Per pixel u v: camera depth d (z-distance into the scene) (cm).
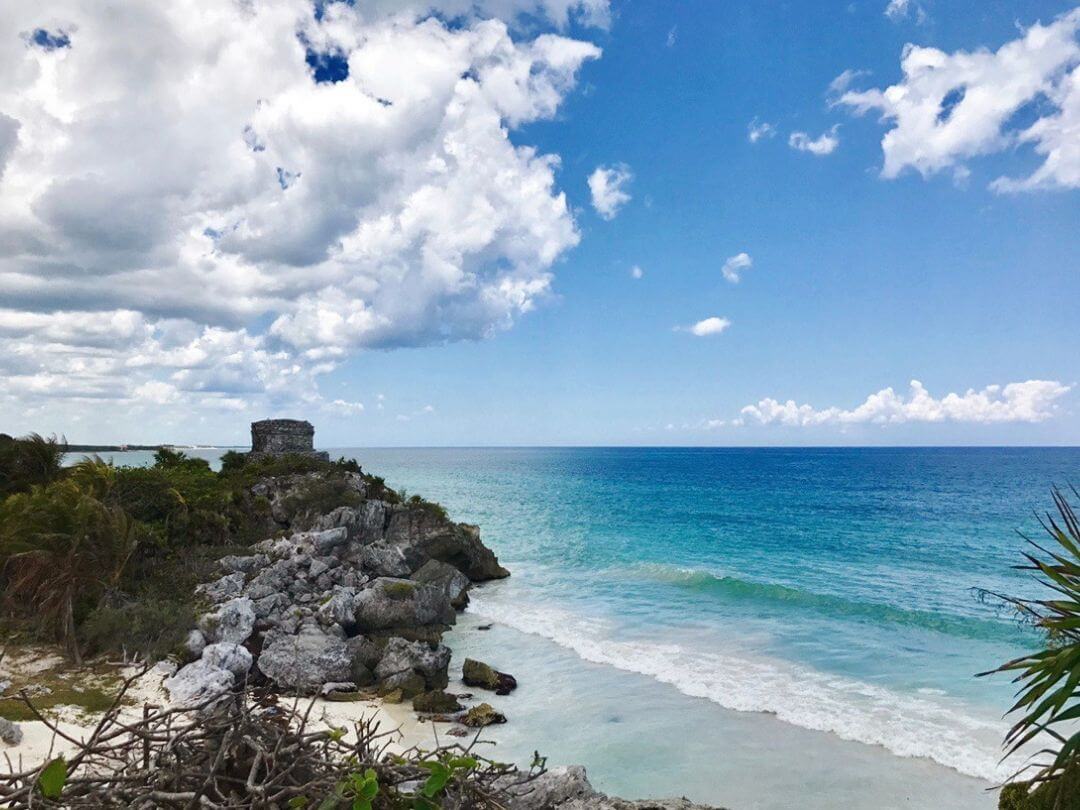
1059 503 570
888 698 2367
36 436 3941
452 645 3114
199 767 548
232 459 5906
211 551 3656
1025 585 4712
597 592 4325
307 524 4572
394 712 2273
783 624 3444
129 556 2731
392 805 533
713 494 13062
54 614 2252
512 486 15525
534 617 3628
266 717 590
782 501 11538
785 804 1689
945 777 1803
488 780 673
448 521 5062
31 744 1252
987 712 2223
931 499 11688
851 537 7294
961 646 3033
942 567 5512
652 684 2544
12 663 2036
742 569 5425
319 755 597
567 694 2456
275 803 524
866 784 1773
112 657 2173
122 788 530
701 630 3328
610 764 1909
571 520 8844
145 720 580
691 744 2025
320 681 2461
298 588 3409
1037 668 555
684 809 973
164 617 2430
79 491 2962
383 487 5891
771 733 2094
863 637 3189
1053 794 550
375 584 3375
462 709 2305
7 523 2498
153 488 3881
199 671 2119
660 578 4778
